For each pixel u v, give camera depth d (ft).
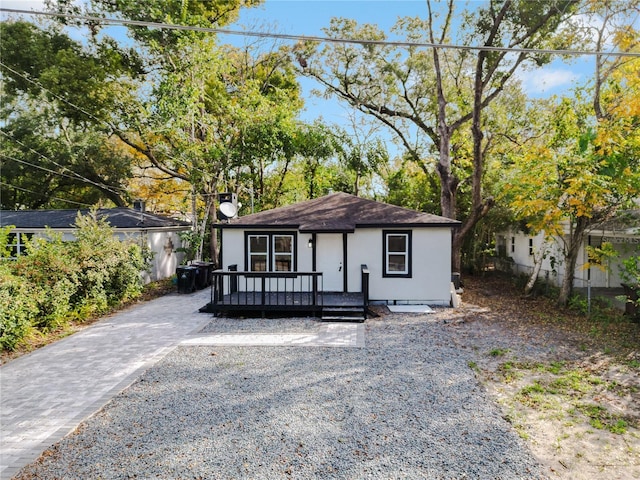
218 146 66.03
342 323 36.37
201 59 61.57
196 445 16.19
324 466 14.67
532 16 51.62
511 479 13.92
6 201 92.22
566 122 43.06
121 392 21.61
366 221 43.96
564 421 18.15
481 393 21.09
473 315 39.60
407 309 41.98
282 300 40.42
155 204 105.60
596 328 34.68
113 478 14.11
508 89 68.59
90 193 98.89
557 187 39.73
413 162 87.15
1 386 22.61
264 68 90.38
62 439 16.84
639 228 37.40
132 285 47.50
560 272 56.49
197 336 32.50
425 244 44.06
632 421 18.26
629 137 35.86
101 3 67.00
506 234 79.05
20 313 29.55
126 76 72.59
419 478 13.94
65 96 69.21
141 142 82.89
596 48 45.32
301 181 90.48
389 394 20.98
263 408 19.48
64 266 35.47
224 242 45.16
